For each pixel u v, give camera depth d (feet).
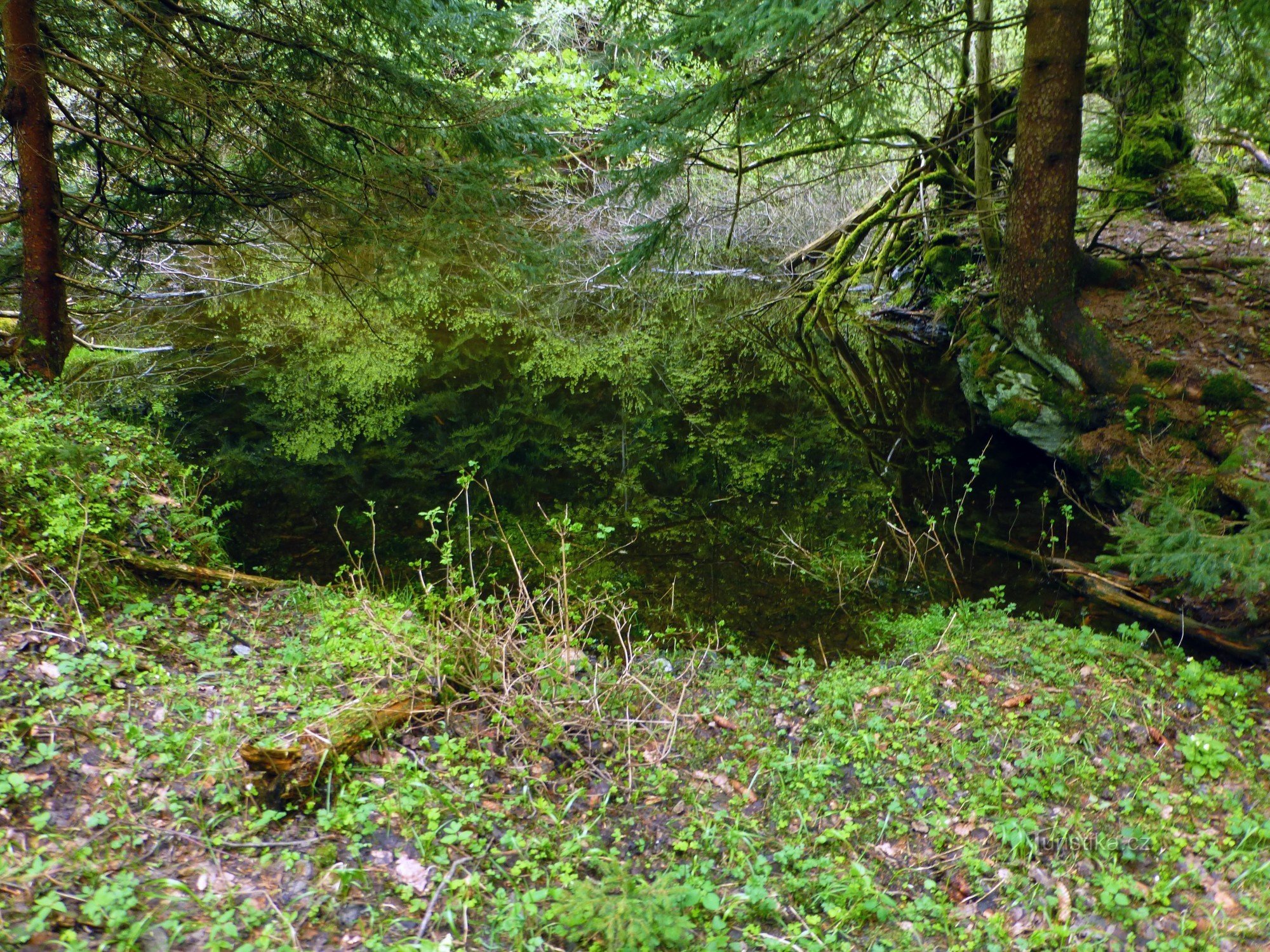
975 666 17.17
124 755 11.37
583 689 15.31
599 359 44.70
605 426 35.45
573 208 55.83
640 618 20.61
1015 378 30.27
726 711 15.87
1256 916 10.82
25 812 9.89
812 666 18.10
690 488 29.50
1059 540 24.47
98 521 17.37
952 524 26.12
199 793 10.80
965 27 34.99
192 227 34.32
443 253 35.68
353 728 12.44
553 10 58.54
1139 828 12.50
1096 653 17.53
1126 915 10.82
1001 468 30.32
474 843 10.81
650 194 33.17
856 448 32.89
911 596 21.77
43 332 27.27
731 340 47.21
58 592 15.06
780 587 22.35
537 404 37.86
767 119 30.81
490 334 48.60
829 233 52.44
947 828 12.59
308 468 29.37
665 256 51.57
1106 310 30.48
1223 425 25.29
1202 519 17.25
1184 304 30.17
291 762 11.21
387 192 33.53
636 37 31.48
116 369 38.14
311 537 24.02
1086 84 40.98
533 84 55.88
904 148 38.34
